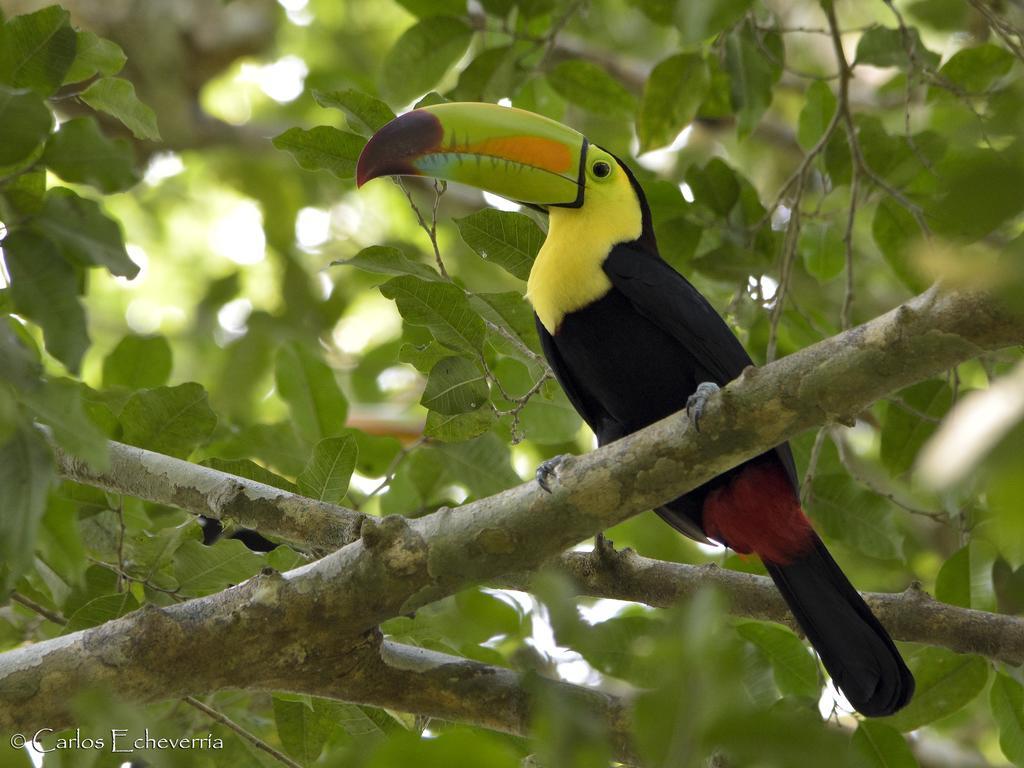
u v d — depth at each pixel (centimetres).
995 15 1114
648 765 546
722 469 766
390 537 795
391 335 1989
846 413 735
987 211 428
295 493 977
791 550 934
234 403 1780
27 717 769
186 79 1923
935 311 693
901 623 930
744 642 1002
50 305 688
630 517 781
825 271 1327
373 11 2114
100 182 723
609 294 1023
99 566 964
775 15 1288
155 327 2139
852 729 1027
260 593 802
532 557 793
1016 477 386
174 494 939
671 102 1270
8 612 1054
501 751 576
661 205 1245
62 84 844
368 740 916
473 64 1245
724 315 1246
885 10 1892
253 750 995
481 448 1202
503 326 1067
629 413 1049
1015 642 914
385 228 2031
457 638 1079
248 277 2047
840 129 1252
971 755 1427
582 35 1962
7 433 618
